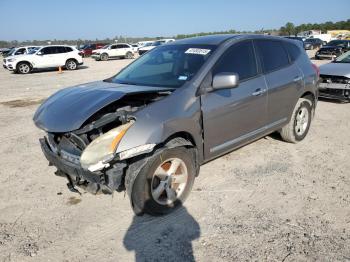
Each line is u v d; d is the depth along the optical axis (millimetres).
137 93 3389
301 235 3043
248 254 2822
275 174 4309
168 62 4156
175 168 3447
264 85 4383
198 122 3561
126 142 2963
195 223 3297
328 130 6184
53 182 4293
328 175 4250
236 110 4000
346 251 2814
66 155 3326
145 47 34906
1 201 3828
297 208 3492
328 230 3105
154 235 3139
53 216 3494
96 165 2910
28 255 2904
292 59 5086
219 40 4215
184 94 3494
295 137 5312
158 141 3131
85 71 21219
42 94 11758
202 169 4488
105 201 3764
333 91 8281
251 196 3768
